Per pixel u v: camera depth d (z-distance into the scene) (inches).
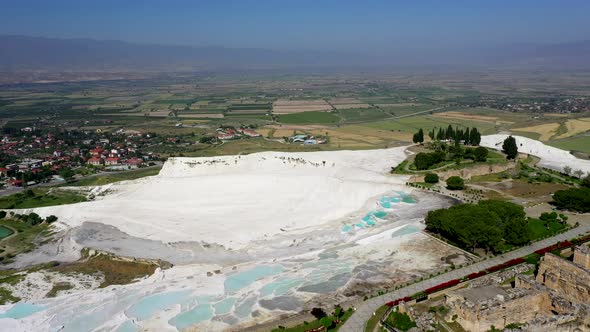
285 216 6446.9
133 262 5206.7
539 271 3735.2
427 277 4099.4
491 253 4500.5
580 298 3341.5
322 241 5457.7
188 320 3735.2
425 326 3196.4
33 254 5743.1
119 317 3873.0
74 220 6776.6
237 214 6624.0
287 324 3511.3
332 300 3863.2
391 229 5354.3
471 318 3095.5
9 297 4507.9
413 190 6707.7
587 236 4699.8
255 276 4495.6
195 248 5526.6
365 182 7126.0
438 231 5012.3
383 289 3973.9
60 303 4220.0
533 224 5093.5
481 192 6466.5
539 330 2935.5
